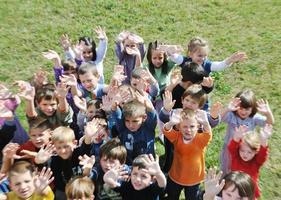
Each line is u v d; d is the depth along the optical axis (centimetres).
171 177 291
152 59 355
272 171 342
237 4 559
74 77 320
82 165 262
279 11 545
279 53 471
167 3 555
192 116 274
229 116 303
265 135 275
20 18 512
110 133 297
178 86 317
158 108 349
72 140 273
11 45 473
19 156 270
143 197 256
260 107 298
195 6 552
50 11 526
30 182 246
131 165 283
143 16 527
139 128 288
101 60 390
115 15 525
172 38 493
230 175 239
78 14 523
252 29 513
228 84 429
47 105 304
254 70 447
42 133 283
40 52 466
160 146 363
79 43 381
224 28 514
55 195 274
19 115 384
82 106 309
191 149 280
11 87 417
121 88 308
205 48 343
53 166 274
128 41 366
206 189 231
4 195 247
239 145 278
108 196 256
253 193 238
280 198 322
